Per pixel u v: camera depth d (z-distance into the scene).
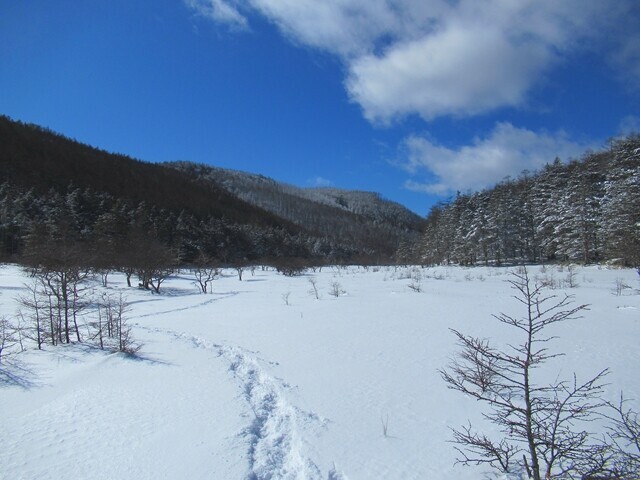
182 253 60.00
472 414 6.93
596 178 47.59
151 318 18.66
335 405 7.43
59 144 101.69
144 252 36.22
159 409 7.34
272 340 12.83
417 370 9.37
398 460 5.51
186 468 5.37
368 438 6.15
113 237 50.47
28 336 12.25
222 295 30.30
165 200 95.56
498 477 4.93
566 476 4.37
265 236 91.31
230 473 5.26
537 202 53.62
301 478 5.25
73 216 58.34
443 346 11.43
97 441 6.12
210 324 16.23
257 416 7.13
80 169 91.00
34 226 44.00
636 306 17.25
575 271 35.06
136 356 10.89
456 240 58.88
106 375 9.25
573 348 10.67
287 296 24.89
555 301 19.53
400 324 14.78
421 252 71.12
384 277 39.44
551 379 8.38
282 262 60.06
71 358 10.61
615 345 10.86
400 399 7.66
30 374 9.30
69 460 5.57
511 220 51.94
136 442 6.09
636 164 40.38
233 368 10.04
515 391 7.79
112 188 88.00
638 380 8.13
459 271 44.88
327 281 38.78
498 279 34.09
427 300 21.12
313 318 16.81
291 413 7.13
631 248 27.38
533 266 45.75
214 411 7.26
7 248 49.81
